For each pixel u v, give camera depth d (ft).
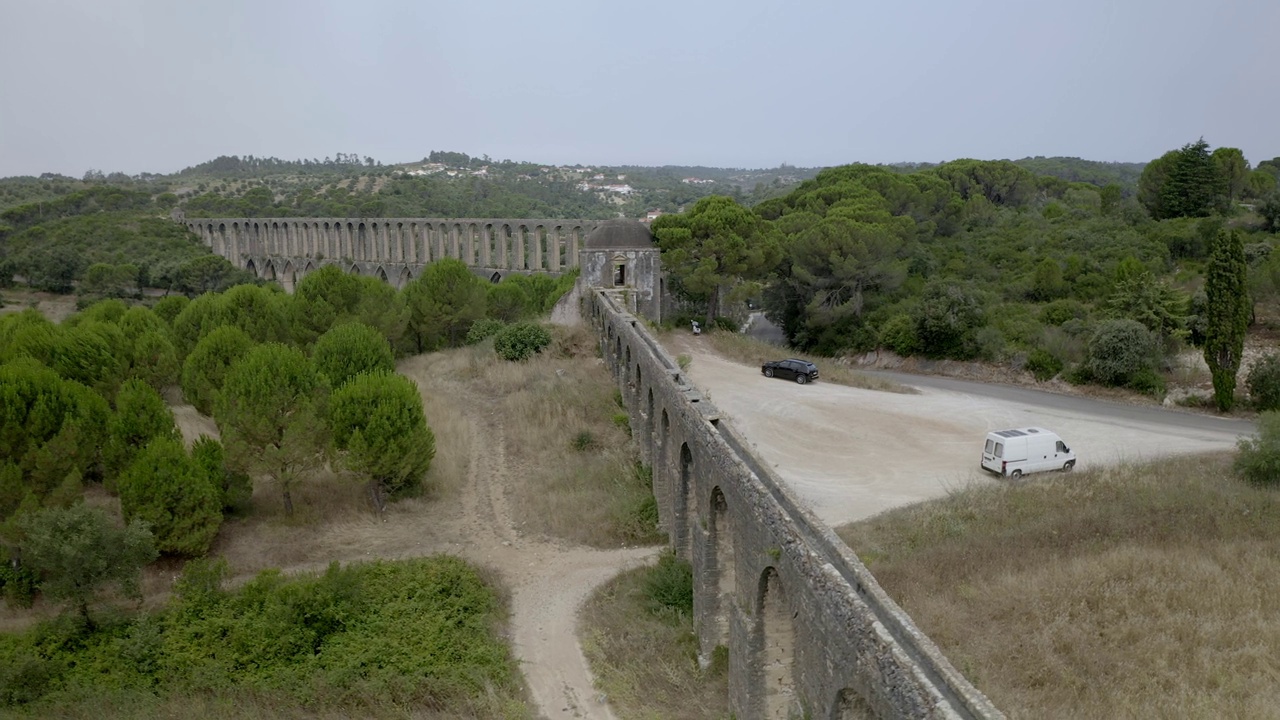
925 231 226.99
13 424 74.49
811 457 96.63
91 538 60.34
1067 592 58.49
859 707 36.11
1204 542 66.80
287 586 64.34
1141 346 129.59
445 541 81.41
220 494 81.35
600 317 146.41
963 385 143.64
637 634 62.23
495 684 55.52
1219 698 45.55
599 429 108.37
